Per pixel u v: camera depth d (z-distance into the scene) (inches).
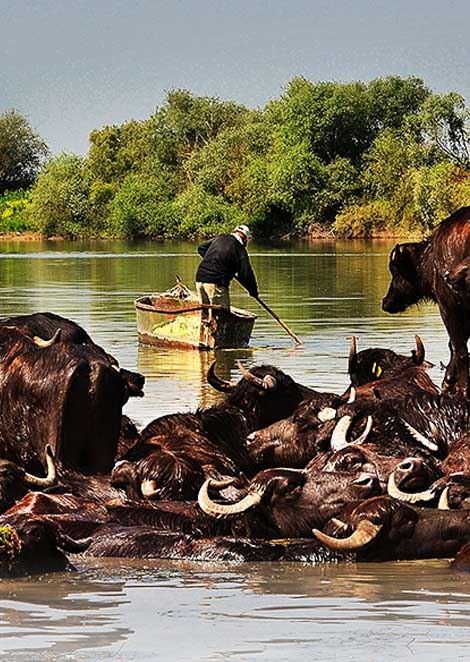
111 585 445.4
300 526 520.1
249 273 1301.7
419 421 625.3
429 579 454.9
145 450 586.2
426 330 1344.7
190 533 512.1
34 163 6678.2
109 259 3235.7
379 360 711.1
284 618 396.8
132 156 5689.0
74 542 473.7
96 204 5285.4
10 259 3272.6
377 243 4099.4
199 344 1240.2
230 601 421.1
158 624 389.1
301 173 4677.7
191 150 5767.7
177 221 4958.2
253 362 1129.4
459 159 4532.5
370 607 412.2
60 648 361.4
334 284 2146.9
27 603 417.4
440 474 556.1
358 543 478.6
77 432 595.2
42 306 1713.8
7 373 603.5
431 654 355.6
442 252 746.2
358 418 610.9
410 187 4392.2
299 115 4813.0
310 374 1002.7
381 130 4906.5
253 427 636.7
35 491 551.2
